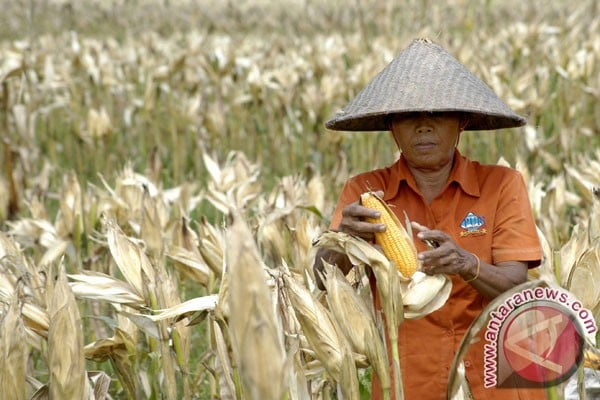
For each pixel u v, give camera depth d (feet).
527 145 28.84
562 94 35.68
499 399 11.33
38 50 46.16
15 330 10.63
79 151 37.22
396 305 9.96
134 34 70.59
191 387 16.21
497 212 11.37
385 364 10.07
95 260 19.77
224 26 70.54
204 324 20.94
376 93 11.18
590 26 47.60
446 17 51.93
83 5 81.61
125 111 40.70
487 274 10.55
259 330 7.70
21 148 32.96
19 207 27.37
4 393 10.55
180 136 35.60
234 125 38.93
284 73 38.06
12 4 78.74
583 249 13.51
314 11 74.13
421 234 10.16
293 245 16.17
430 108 10.67
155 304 12.65
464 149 32.78
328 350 10.16
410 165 11.57
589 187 21.38
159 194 20.49
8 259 14.94
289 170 35.70
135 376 13.74
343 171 29.22
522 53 42.42
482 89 11.18
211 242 15.38
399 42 44.75
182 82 42.42
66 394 10.30
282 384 7.76
